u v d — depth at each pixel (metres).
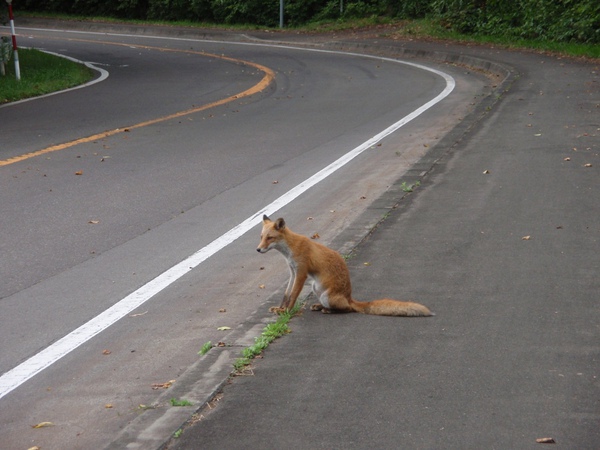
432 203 9.14
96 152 13.53
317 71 25.56
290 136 14.74
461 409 4.43
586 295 6.15
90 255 8.22
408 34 35.03
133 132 15.48
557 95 17.45
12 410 5.11
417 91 20.45
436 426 4.26
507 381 4.76
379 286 6.56
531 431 4.18
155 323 6.47
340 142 13.99
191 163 12.57
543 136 12.82
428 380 4.81
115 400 5.12
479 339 5.41
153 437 4.26
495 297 6.19
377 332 5.62
